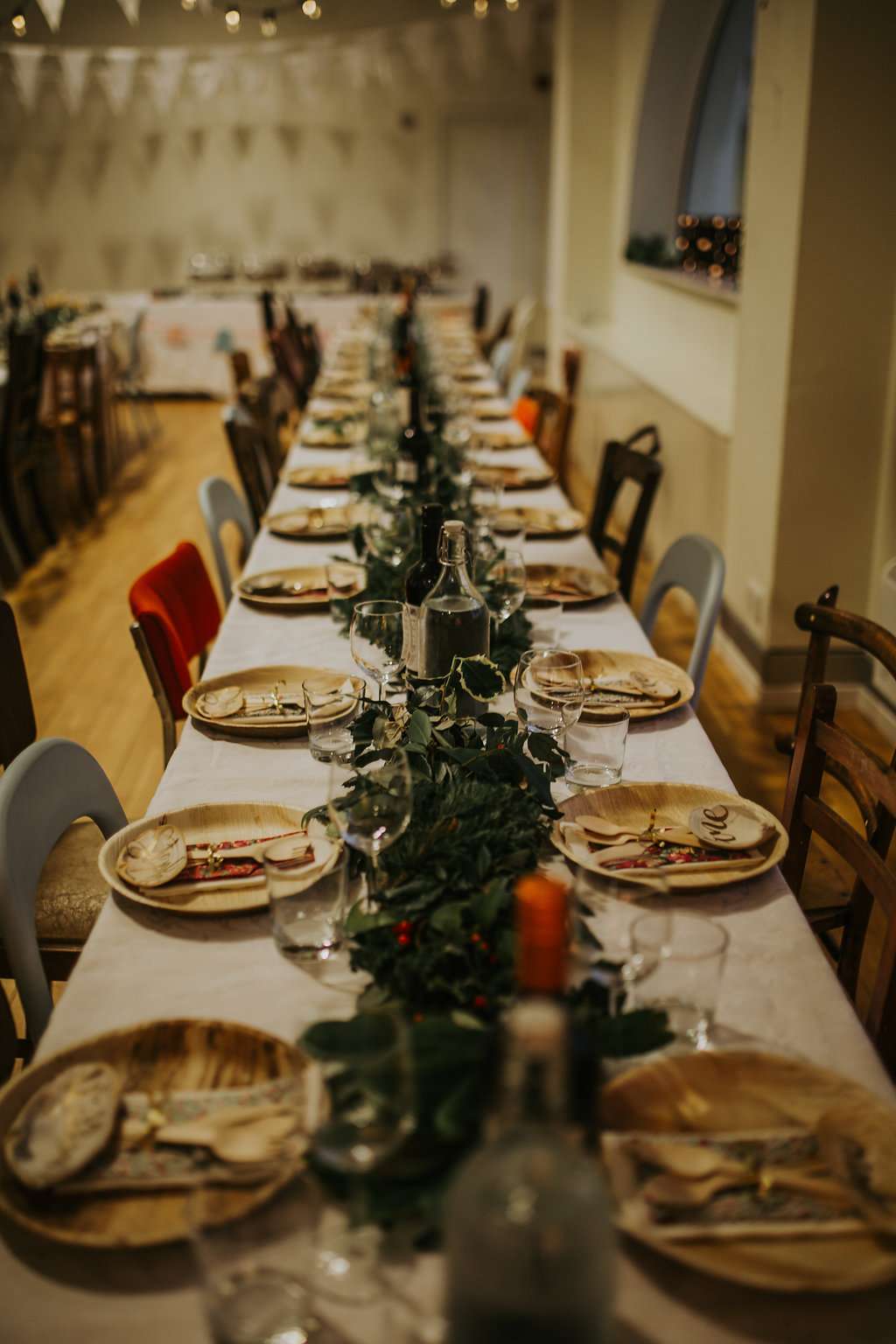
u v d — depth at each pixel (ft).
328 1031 3.02
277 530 9.86
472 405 16.61
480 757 4.51
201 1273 2.52
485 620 5.42
